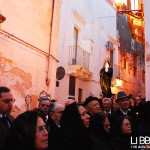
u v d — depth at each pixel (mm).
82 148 1548
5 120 2588
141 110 2297
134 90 20062
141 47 23422
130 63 19875
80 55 12391
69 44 11531
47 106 3541
